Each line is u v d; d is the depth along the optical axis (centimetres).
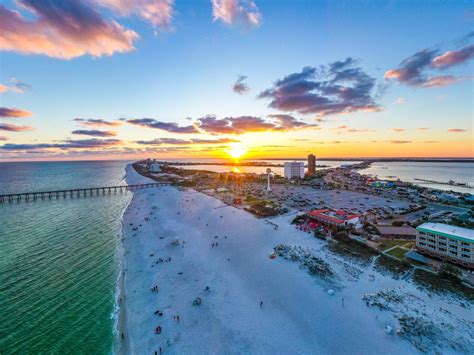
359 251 6059
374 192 15162
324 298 4316
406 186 17375
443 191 15438
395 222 8238
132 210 11569
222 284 4906
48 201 14012
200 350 3372
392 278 4862
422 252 5875
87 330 3800
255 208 10731
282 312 4050
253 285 4828
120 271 5597
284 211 10300
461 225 8094
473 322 3600
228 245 6788
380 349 3256
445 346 3206
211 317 3988
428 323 3556
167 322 3922
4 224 9131
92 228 8662
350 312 3953
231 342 3488
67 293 4741
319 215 8719
